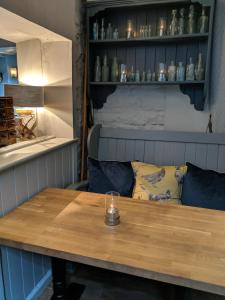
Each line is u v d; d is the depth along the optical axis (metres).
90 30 2.16
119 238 1.05
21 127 1.83
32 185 1.52
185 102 2.21
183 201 1.61
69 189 1.67
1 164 1.23
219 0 1.93
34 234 1.08
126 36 2.12
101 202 1.40
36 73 2.00
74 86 2.01
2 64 2.07
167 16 2.07
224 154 1.88
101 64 2.30
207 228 1.14
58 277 1.41
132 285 1.67
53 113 2.02
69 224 1.16
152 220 1.21
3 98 1.54
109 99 2.38
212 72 2.06
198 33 1.91
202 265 0.90
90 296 1.58
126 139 2.10
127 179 1.76
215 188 1.55
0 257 1.25
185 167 1.71
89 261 0.94
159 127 2.32
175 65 2.14
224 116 2.06
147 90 2.29
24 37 1.83
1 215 1.26
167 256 0.94
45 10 1.92
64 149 1.90
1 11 1.31
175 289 1.36
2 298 1.28
